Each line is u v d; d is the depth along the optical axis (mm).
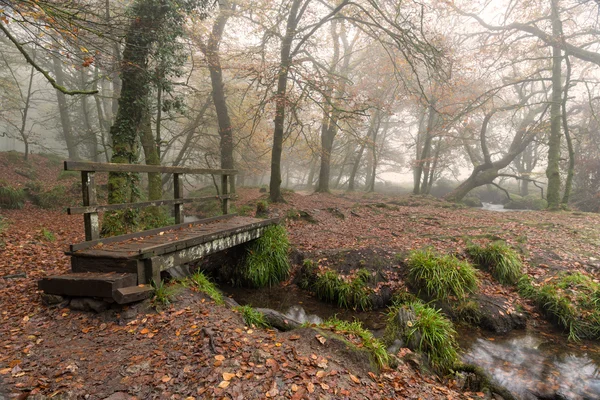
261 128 21328
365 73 22703
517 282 6992
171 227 5988
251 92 18406
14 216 10859
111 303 3996
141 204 5242
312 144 16766
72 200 13812
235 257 7754
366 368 3514
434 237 9344
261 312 4848
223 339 3525
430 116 22078
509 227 10586
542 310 6242
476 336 5605
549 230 10094
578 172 22359
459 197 21625
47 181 16344
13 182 14445
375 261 7512
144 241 4965
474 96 20281
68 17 5395
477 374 4191
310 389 2895
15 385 2711
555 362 4871
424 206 17453
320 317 6207
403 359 4203
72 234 9117
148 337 3559
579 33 15672
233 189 17000
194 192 22406
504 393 3926
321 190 21641
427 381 3854
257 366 3139
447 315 6121
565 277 6688
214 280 7562
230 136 17047
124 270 4227
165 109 11453
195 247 5344
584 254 7844
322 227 10898
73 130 26859
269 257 7590
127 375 2934
